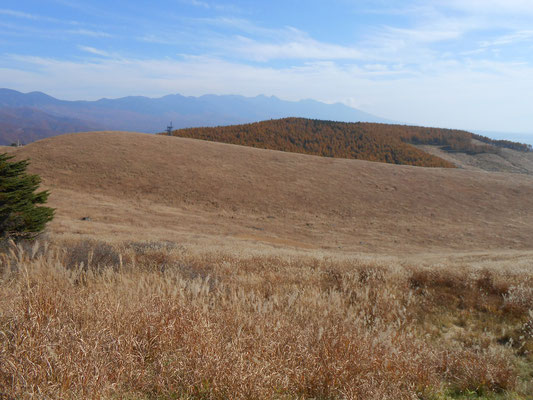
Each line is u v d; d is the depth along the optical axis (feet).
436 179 205.57
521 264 44.65
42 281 13.58
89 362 8.56
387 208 168.96
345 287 25.13
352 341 13.30
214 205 157.89
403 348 14.66
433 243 129.90
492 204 176.96
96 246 30.89
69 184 157.17
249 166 201.77
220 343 11.10
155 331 11.50
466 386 13.76
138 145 205.05
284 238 125.49
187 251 41.93
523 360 16.81
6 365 7.83
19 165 51.67
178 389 9.42
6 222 44.47
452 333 20.71
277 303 17.25
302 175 198.18
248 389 9.47
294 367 11.40
